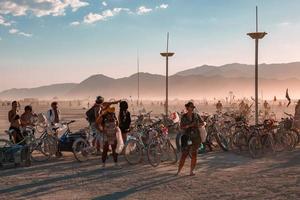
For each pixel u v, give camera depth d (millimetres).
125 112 14117
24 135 13828
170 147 13383
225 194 9297
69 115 50406
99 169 12438
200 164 13281
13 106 13812
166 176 11352
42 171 12156
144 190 9766
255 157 14609
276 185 10125
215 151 16172
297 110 18641
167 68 25781
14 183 10578
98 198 9086
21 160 12875
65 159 14273
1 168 12648
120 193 9500
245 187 9953
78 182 10656
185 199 8930
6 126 31750
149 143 12805
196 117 11352
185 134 11336
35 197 9211
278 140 16109
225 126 16797
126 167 12711
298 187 9898
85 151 13883
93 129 14211
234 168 12555
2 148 12727
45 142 14078
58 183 10562
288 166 12836
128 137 13641
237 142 15945
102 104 14148
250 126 15969
